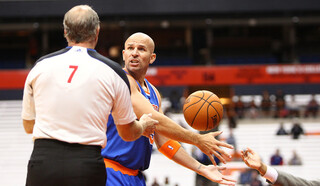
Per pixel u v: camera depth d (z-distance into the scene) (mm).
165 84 30625
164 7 35094
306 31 43250
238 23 38562
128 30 40875
